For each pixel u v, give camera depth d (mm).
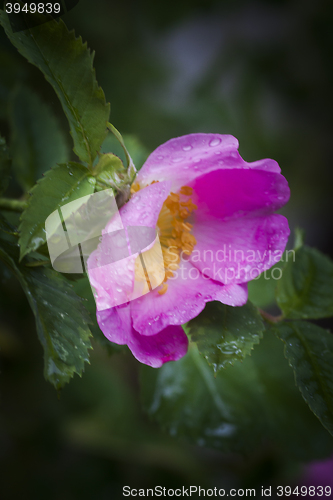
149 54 392
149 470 336
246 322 228
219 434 279
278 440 283
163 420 279
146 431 344
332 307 247
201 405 280
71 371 215
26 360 327
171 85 410
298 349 232
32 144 282
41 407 333
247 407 282
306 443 283
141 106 384
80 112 223
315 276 250
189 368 283
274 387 285
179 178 234
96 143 224
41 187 217
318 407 225
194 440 278
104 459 337
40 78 314
